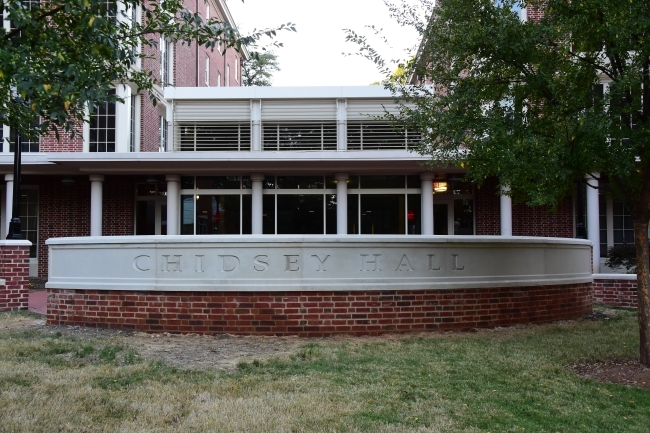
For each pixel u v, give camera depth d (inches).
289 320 313.3
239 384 215.8
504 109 290.8
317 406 191.2
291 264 315.6
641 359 254.7
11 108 279.0
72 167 658.8
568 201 702.5
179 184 687.1
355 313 316.5
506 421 180.5
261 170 668.1
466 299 333.7
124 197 718.5
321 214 697.0
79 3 208.1
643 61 237.0
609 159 243.1
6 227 714.2
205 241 317.4
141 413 184.9
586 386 221.0
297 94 689.6
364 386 215.5
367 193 700.7
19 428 169.9
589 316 402.6
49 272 350.6
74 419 179.2
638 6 232.1
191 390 207.6
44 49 225.1
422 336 311.3
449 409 190.5
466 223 715.4
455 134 278.4
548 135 265.0
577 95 261.6
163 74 824.9
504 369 241.9
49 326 341.1
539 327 345.1
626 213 712.4
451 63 309.1
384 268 321.4
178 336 310.7
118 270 328.2
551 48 282.4
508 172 254.7
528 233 702.5
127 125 713.6
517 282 349.1
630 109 247.4
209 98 692.1
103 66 258.8
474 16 284.4
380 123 684.1
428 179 673.0
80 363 248.1
